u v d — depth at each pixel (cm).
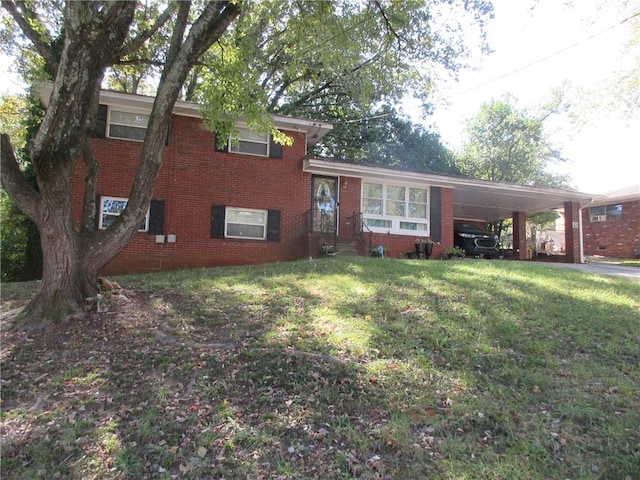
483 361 455
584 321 575
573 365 451
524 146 3164
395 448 320
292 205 1400
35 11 861
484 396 387
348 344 484
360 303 634
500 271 917
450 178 1565
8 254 1280
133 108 1245
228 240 1318
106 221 1191
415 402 377
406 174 1502
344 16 909
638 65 1494
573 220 1862
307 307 617
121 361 457
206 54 870
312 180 1448
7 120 1645
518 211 2231
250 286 747
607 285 805
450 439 328
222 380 414
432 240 1569
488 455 309
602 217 2533
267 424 349
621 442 321
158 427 348
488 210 2219
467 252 1828
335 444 326
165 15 744
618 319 587
